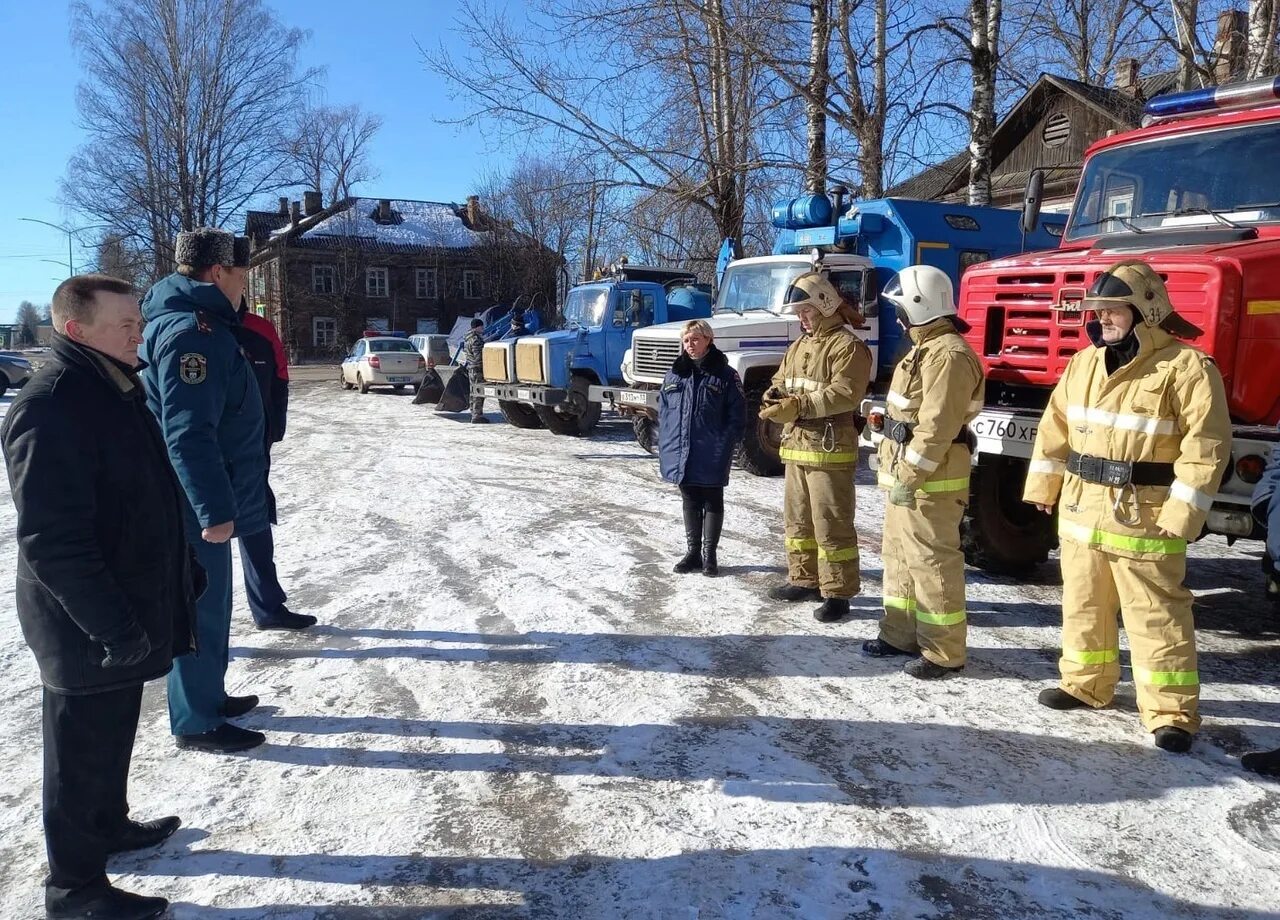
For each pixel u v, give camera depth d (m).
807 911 2.57
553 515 7.77
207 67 34.78
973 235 10.33
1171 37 12.15
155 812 3.14
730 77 14.09
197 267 3.55
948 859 2.82
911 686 4.14
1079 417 3.69
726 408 5.73
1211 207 5.33
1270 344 4.37
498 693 4.09
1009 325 5.31
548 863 2.82
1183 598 3.54
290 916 2.58
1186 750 3.50
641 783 3.29
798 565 5.33
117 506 2.51
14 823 3.11
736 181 14.97
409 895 2.67
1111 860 2.80
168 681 3.56
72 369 2.44
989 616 5.14
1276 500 3.33
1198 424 3.31
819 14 12.98
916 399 4.20
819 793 3.21
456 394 16.47
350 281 49.25
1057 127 21.22
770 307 10.19
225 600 3.60
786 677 4.25
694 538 5.95
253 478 3.82
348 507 8.17
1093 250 5.40
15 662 4.50
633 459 11.09
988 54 11.76
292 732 3.74
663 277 14.99
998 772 3.35
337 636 4.84
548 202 15.34
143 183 35.94
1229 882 2.69
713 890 2.67
